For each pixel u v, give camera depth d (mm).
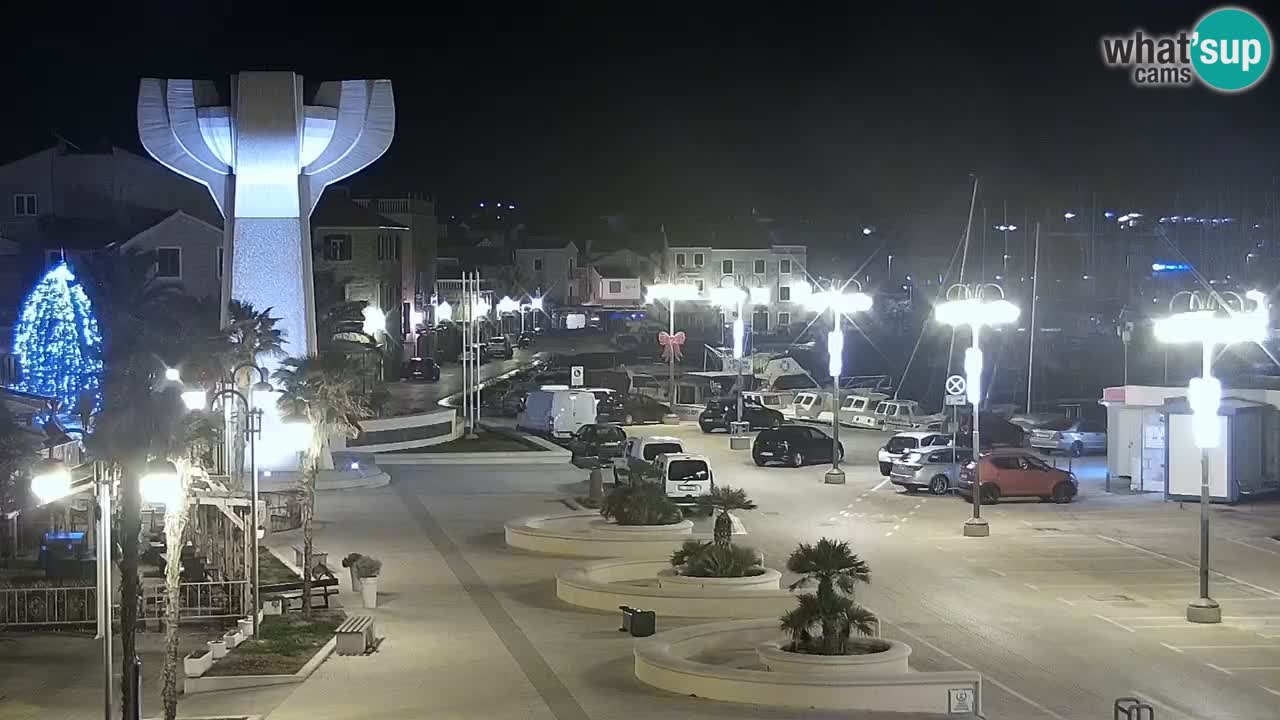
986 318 44188
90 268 59688
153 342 29969
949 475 53438
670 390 89000
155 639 29609
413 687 25484
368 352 74625
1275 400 51906
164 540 37938
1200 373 93062
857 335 130500
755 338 137750
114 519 31891
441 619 31781
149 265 63719
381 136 54625
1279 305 126125
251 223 53750
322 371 34250
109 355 22469
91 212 90750
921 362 114875
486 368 113938
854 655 25078
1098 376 104438
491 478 57625
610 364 114875
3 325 77188
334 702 24359
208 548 37469
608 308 163500
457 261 164875
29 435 37250
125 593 20938
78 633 30094
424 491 53562
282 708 23922
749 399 82000
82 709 24125
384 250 105438
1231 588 35938
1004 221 165125
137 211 90938
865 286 170750
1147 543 42688
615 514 42188
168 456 22656
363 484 54188
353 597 34312
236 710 23859
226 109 53250
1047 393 96125
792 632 25906
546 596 34406
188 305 54812
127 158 91562
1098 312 139625
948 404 74062
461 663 27469
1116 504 51031
